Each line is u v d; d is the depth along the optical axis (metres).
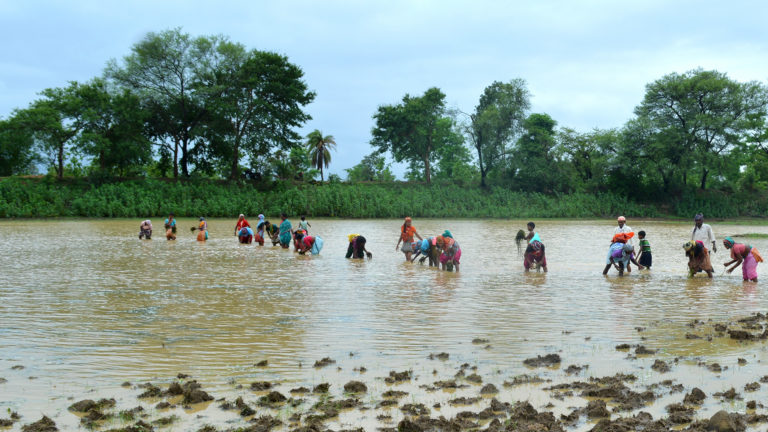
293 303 10.93
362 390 6.05
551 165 74.69
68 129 58.69
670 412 5.46
